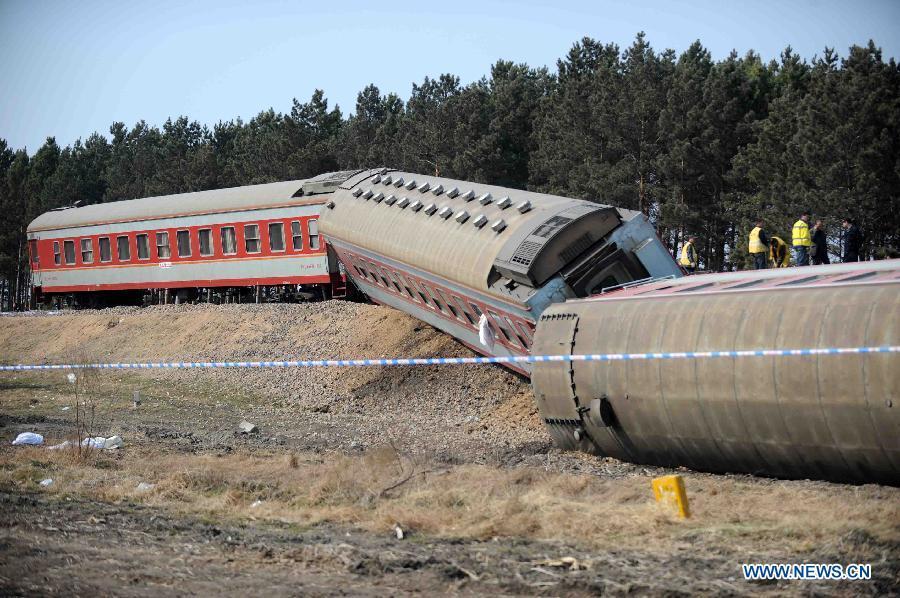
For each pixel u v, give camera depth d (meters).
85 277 84.69
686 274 39.84
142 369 65.19
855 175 66.25
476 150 100.38
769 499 22.88
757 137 79.62
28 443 37.16
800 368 24.45
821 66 77.62
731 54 114.56
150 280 78.12
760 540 18.86
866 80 67.00
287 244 66.19
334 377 54.00
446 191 50.34
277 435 42.41
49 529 20.80
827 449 24.34
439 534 20.72
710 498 23.22
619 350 29.47
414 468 29.36
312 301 69.94
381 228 51.91
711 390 26.58
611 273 37.09
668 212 80.00
